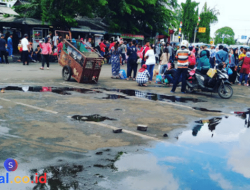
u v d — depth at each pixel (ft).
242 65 44.34
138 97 28.07
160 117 20.68
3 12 62.95
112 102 24.75
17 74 38.91
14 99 23.21
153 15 96.84
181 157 13.34
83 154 12.89
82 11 73.92
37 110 20.20
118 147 14.05
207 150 14.57
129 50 40.68
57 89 29.32
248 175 11.84
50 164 11.65
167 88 36.01
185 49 31.81
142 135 16.21
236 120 21.52
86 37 76.23
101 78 41.93
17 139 14.23
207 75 32.12
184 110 23.67
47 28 71.31
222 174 11.80
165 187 10.35
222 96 31.14
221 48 38.78
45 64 58.03
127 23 91.81
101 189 9.91
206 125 19.48
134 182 10.57
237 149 15.03
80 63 33.88
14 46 72.43
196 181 11.00
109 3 85.71
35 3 72.02
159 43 78.89
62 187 9.91
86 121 18.26
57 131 15.89
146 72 35.76
